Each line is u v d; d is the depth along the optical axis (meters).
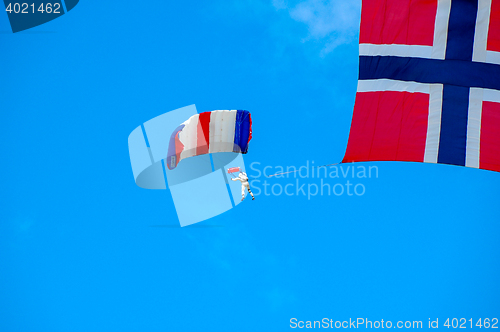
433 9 11.70
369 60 11.95
